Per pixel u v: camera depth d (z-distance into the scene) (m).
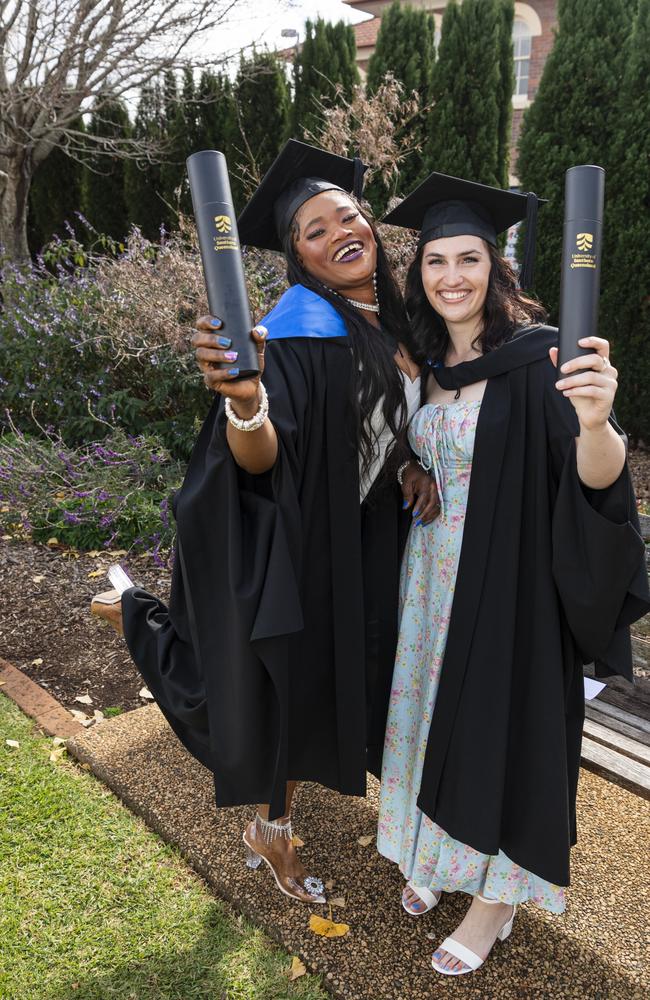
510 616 1.58
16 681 3.09
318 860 2.09
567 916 1.87
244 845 2.12
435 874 1.76
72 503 4.72
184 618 1.88
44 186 10.44
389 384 1.67
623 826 2.19
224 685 1.66
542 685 1.57
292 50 8.57
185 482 1.65
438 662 1.71
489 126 6.75
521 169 6.57
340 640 1.73
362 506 1.80
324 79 7.86
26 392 5.94
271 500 1.63
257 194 1.84
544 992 1.69
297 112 8.08
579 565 1.49
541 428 1.57
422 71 7.10
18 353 6.10
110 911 1.96
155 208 9.25
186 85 8.59
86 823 2.27
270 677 1.61
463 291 1.67
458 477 1.67
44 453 5.06
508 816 1.63
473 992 1.69
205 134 8.71
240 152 8.25
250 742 1.63
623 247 6.11
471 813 1.61
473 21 6.58
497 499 1.59
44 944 1.86
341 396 1.66
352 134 5.86
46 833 2.22
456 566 1.68
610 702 2.46
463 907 1.93
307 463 1.68
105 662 3.34
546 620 1.57
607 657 1.64
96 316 5.70
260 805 1.96
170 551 4.37
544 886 1.74
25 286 6.84
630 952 1.77
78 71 7.86
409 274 1.85
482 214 1.72
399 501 1.82
